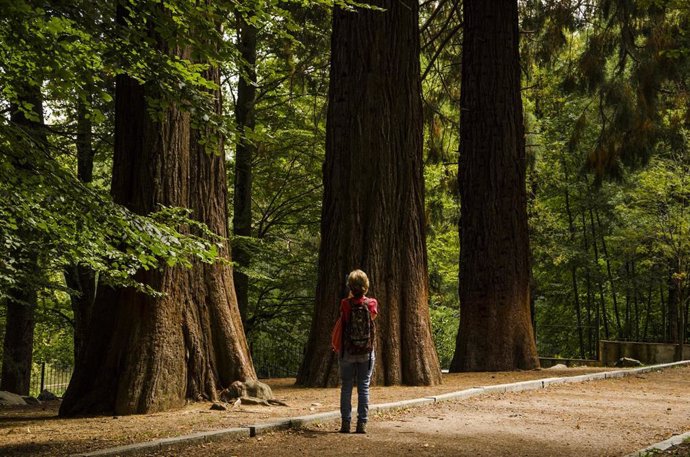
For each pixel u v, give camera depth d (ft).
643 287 92.79
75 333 62.08
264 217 73.15
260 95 65.31
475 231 57.62
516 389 38.29
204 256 23.03
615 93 68.03
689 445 22.66
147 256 22.57
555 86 90.58
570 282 107.14
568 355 113.91
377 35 44.75
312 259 71.36
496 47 58.59
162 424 26.61
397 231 43.88
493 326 55.77
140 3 21.84
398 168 44.42
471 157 58.70
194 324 33.22
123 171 32.86
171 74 22.43
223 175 35.83
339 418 27.71
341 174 44.45
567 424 27.58
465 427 26.43
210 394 33.04
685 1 44.50
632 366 59.47
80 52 21.91
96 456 19.75
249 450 21.66
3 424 28.30
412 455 21.26
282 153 67.87
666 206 78.38
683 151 78.84
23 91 23.47
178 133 32.81
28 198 21.24
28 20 20.10
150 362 31.12
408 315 43.01
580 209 101.71
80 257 25.12
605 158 70.03
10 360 59.47
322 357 42.47
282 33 23.90
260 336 77.05
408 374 42.06
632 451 22.41
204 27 21.76
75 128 54.95
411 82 45.50
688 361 58.03
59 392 89.81
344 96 44.88
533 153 81.66
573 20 72.02
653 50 64.64
